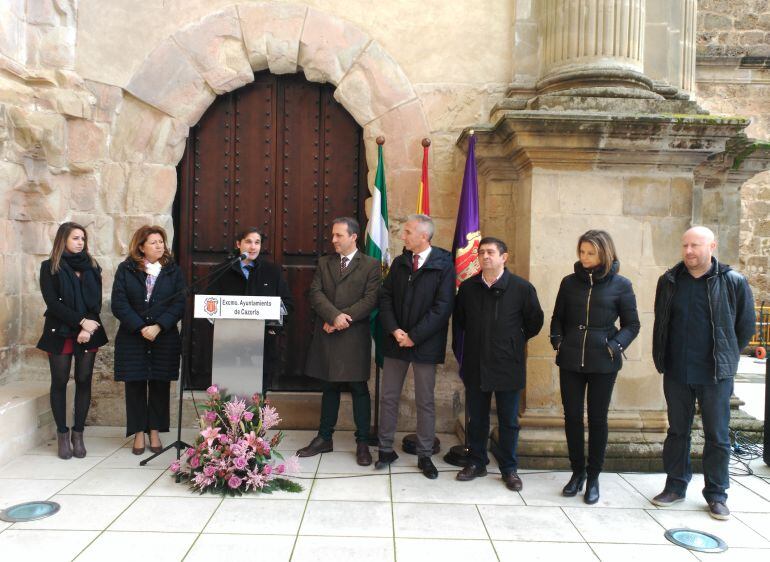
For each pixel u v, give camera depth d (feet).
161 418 13.64
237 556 8.91
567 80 14.30
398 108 15.61
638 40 14.43
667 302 11.32
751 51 34.73
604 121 12.61
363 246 16.38
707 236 10.77
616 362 11.21
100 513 10.30
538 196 13.46
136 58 15.34
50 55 15.10
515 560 9.04
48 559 8.70
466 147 14.97
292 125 16.34
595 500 11.24
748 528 10.34
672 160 13.34
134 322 12.76
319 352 13.38
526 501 11.29
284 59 15.60
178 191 16.22
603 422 11.34
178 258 16.29
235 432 11.54
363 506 10.87
